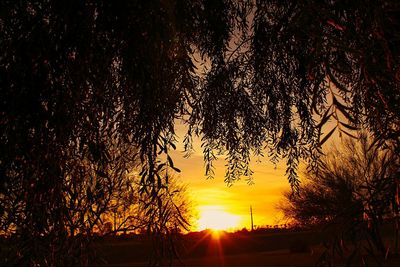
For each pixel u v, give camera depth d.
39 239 2.31
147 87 2.44
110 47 2.44
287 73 4.00
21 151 2.27
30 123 2.29
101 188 2.54
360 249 1.88
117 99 2.61
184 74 2.49
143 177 2.42
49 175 2.31
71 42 2.35
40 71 2.32
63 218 2.36
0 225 2.27
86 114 2.43
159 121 2.44
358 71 2.55
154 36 2.41
